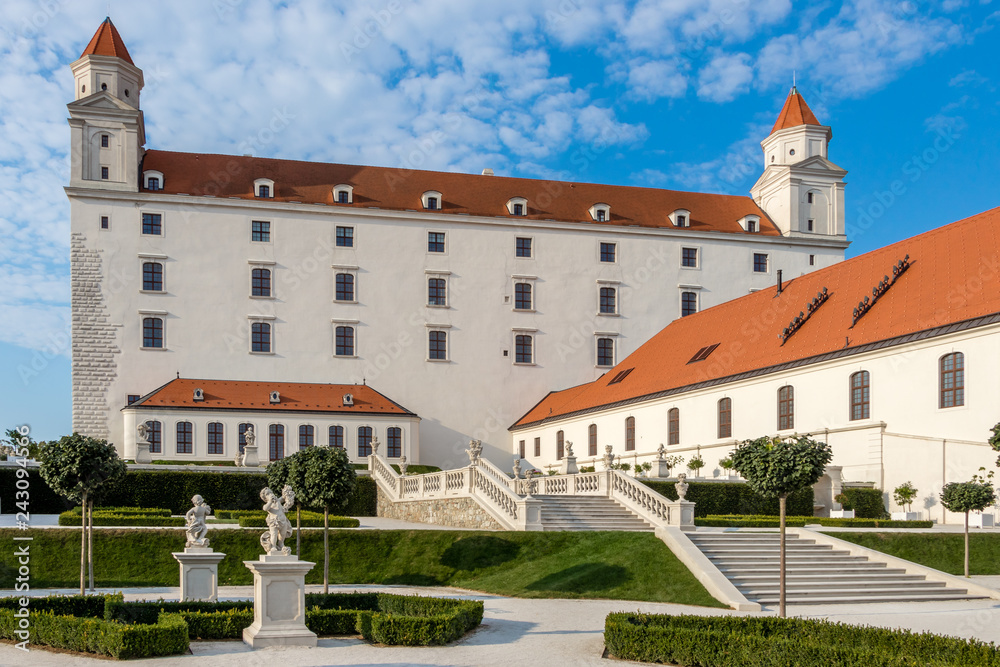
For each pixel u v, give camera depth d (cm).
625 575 3064
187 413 6512
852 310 5184
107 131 7175
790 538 3488
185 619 2173
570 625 2428
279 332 7388
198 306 7231
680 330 7138
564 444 7281
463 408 7712
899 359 4562
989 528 3950
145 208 7200
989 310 4162
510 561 3344
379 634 2145
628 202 8469
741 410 5519
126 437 6469
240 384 7038
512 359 7856
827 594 2930
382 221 7712
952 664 1675
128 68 7394
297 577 2169
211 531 3528
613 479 4194
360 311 7588
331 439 6825
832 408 4928
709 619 2120
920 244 5169
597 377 7969
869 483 4616
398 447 6988
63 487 2875
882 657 1684
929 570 3134
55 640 2059
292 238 7506
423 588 3241
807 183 8419
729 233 8231
